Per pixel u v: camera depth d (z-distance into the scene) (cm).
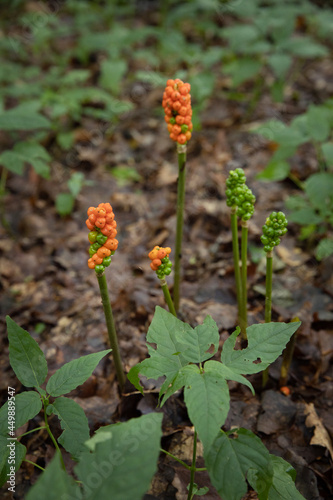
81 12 161
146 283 92
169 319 66
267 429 74
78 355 84
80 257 98
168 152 119
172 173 112
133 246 99
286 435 74
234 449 62
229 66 136
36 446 74
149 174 114
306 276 91
